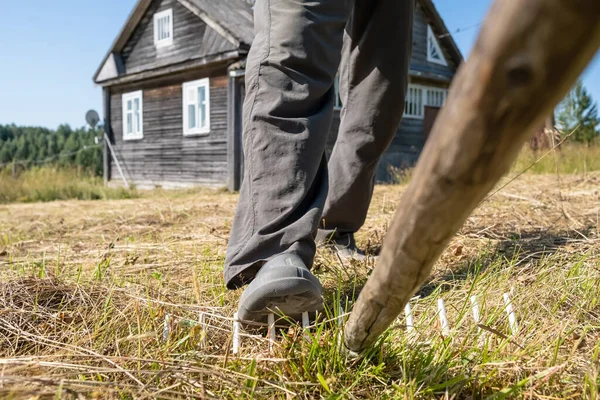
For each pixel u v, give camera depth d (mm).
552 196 4012
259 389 979
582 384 972
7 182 10289
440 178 345
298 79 1371
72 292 1526
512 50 249
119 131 14695
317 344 1058
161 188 12055
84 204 6719
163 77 13117
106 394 878
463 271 1880
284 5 1362
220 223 3412
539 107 268
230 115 10906
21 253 2691
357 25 1872
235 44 10625
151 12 13266
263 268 1259
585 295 1470
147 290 1536
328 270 1897
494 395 902
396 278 529
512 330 1215
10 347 1231
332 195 2062
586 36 229
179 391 953
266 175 1346
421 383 989
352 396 962
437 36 14672
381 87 1899
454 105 302
